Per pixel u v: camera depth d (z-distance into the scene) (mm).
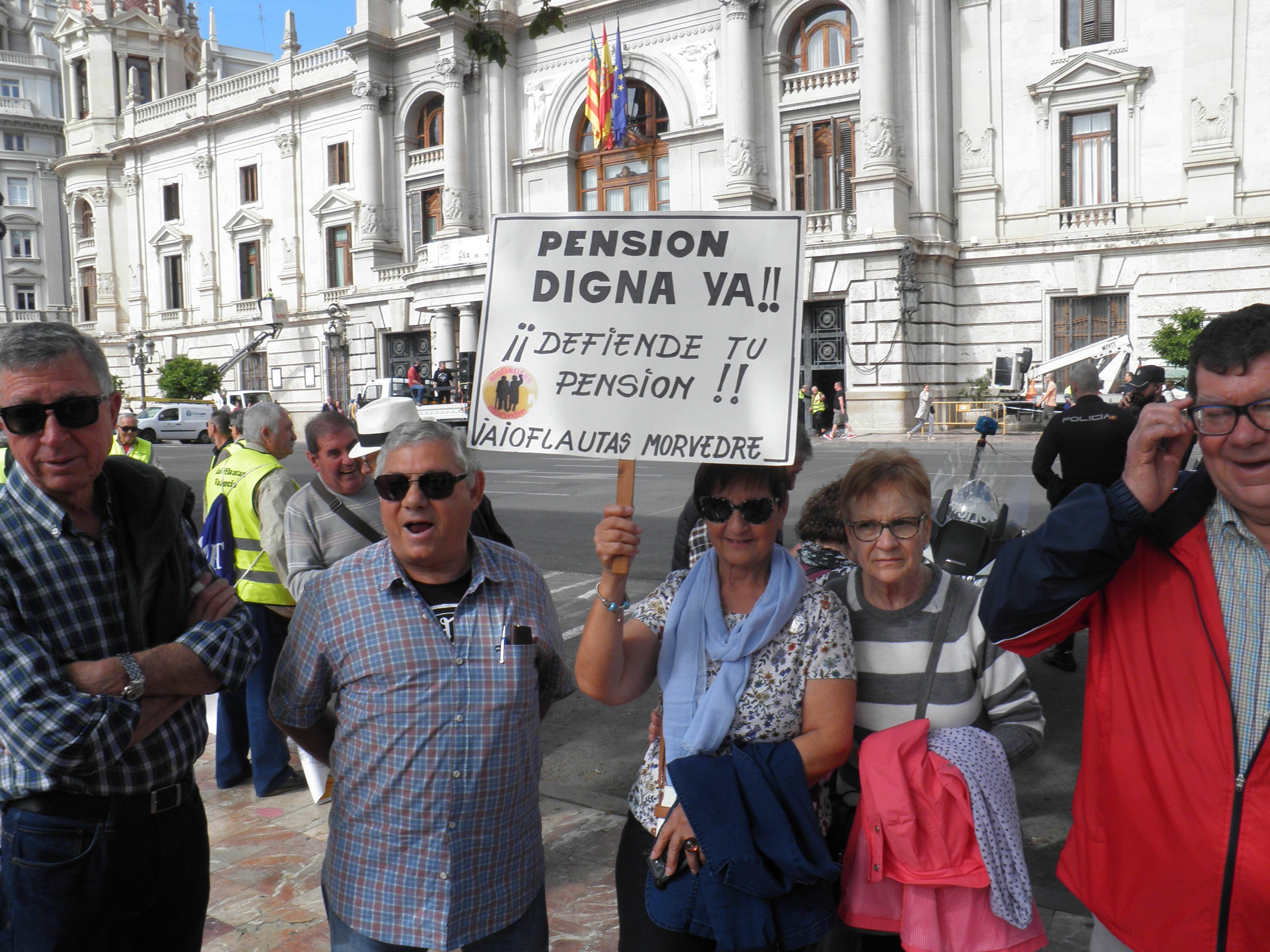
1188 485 2176
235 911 3857
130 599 2352
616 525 2525
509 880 2525
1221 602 2080
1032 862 4289
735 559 2521
